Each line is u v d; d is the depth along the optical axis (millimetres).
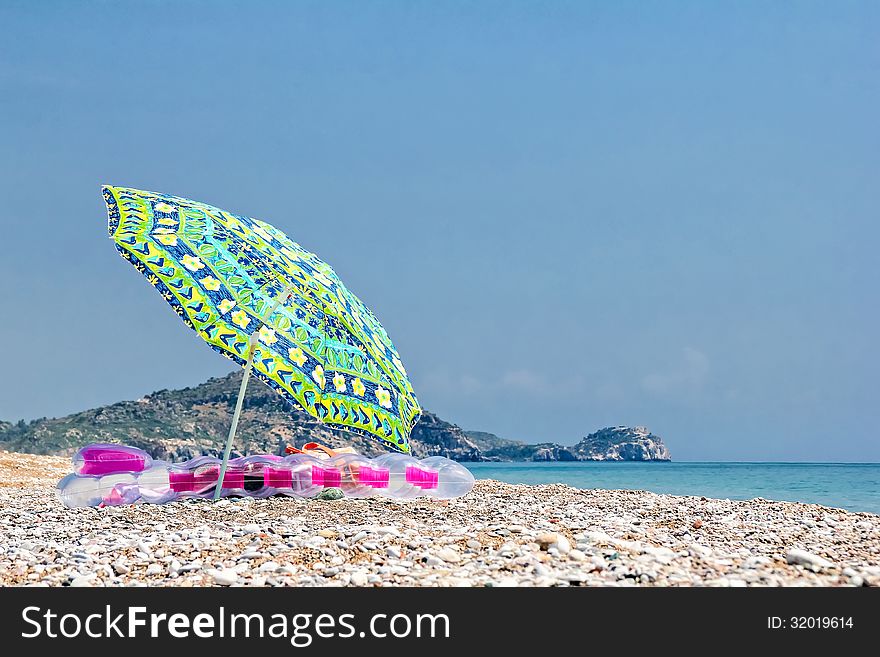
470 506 14062
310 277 15602
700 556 9570
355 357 15344
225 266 14430
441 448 189375
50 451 110000
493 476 74500
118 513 12891
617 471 87750
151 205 14781
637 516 13016
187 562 9469
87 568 9234
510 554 9406
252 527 11141
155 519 12289
